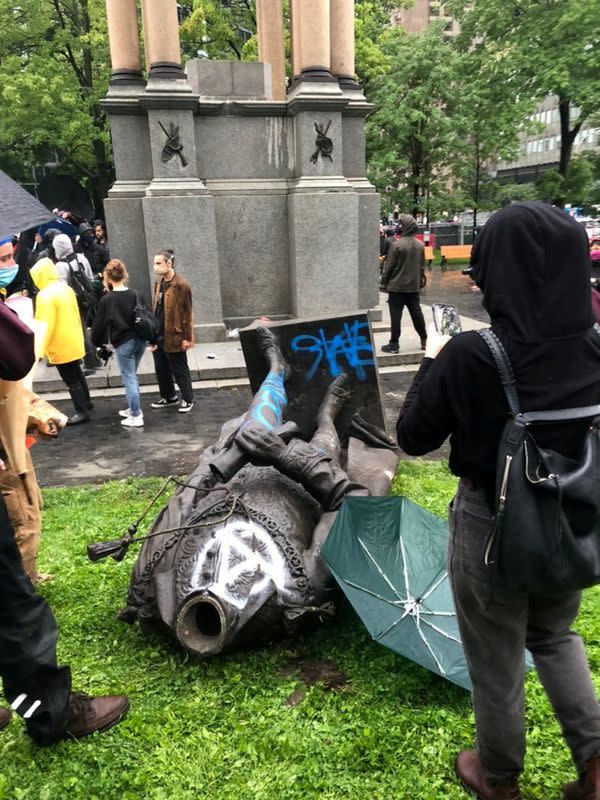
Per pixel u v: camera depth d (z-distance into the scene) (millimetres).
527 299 1775
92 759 2512
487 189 34188
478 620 1971
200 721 2723
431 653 2723
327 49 10586
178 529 3150
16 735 2650
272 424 3719
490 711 2049
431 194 33062
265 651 3127
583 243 1808
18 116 24172
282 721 2686
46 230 12648
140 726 2670
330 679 2963
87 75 26844
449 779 2389
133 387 7277
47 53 25000
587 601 3514
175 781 2416
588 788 2039
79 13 25969
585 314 1796
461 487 2002
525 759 2447
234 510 3234
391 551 3180
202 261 10703
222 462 3398
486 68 22062
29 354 2230
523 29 21203
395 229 29938
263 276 11492
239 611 2900
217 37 23938
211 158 10953
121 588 3801
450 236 34125
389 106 28266
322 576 3092
